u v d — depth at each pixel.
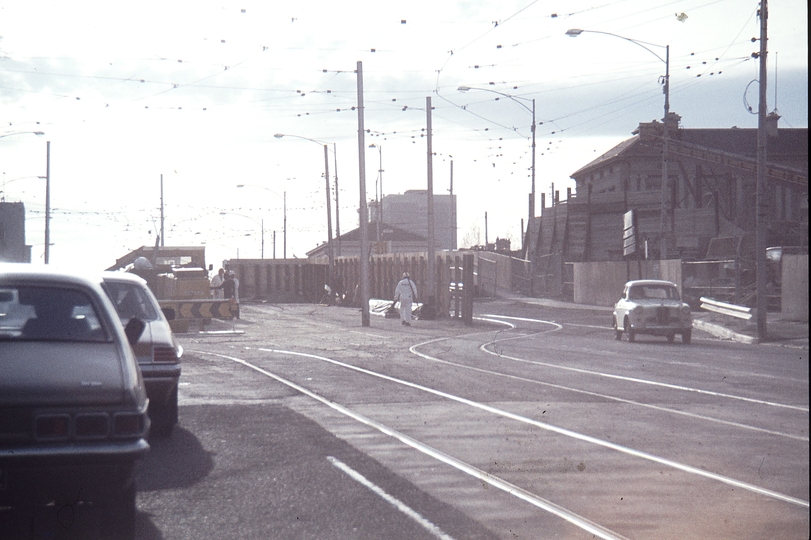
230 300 28.70
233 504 7.09
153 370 9.89
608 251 59.09
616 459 8.89
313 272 64.88
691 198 63.91
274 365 18.58
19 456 5.38
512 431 10.52
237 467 8.46
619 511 6.90
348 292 57.09
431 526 6.45
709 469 8.42
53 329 6.14
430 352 22.27
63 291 6.43
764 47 26.52
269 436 10.12
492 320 39.25
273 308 53.72
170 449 9.34
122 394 5.77
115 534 5.96
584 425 10.98
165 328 10.50
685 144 61.84
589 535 6.24
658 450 9.36
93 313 6.36
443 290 41.91
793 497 7.35
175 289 30.66
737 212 59.78
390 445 9.62
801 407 12.62
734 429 10.69
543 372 17.47
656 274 42.38
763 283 26.73
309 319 40.28
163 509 6.94
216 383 15.27
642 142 64.44
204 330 31.69
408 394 13.91
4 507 6.23
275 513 6.82
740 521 6.60
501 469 8.42
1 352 5.80
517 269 67.19
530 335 29.50
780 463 8.70
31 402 5.51
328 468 8.43
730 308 32.62
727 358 20.95
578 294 53.62
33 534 5.86
